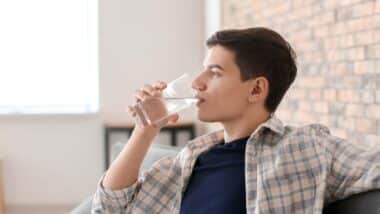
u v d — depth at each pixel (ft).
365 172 3.57
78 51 13.09
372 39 5.92
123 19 13.06
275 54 4.08
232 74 4.01
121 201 4.38
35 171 13.01
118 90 13.16
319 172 3.76
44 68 13.01
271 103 4.17
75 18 13.00
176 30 13.29
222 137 4.52
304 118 7.89
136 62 13.19
